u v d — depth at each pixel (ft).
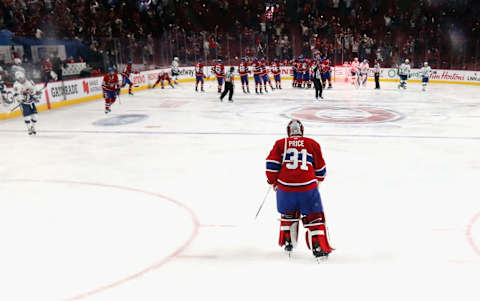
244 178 22.63
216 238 15.28
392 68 90.43
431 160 26.11
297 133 13.46
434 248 14.34
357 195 19.74
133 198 19.71
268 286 11.96
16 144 32.12
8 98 45.42
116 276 12.66
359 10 107.24
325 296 11.41
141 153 28.63
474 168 24.25
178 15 108.17
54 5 80.53
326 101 57.62
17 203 19.29
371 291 11.64
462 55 86.43
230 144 31.24
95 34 86.38
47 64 59.16
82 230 16.17
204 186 21.34
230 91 57.26
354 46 96.37
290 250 13.38
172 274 12.75
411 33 99.71
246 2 110.32
